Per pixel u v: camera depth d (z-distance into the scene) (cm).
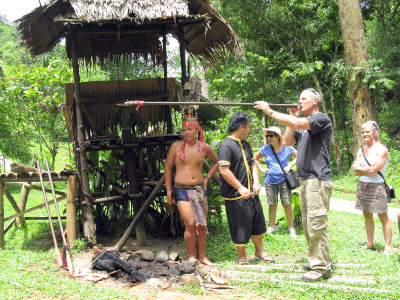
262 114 1742
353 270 413
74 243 512
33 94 1016
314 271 388
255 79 1557
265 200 988
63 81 1028
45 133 1120
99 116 579
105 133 578
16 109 1084
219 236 595
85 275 408
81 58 609
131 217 615
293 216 607
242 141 466
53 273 411
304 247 521
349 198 1006
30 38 567
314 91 405
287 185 592
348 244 533
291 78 1555
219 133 731
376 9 1512
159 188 527
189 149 463
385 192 484
